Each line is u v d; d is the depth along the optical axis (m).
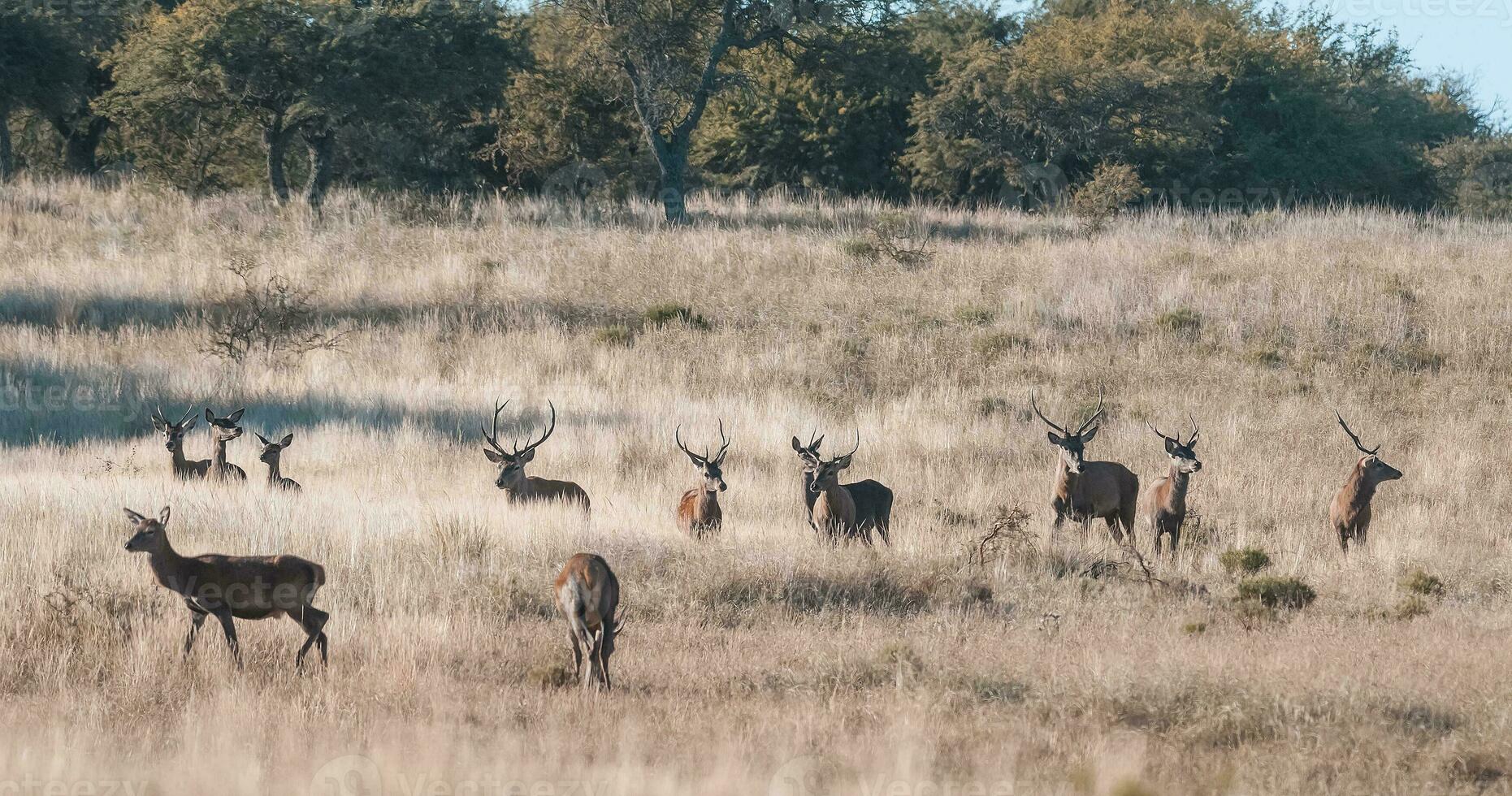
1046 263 34.16
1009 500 18.88
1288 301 30.36
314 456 20.83
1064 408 24.50
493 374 26.67
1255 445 22.41
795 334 29.38
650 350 28.19
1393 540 16.86
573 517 15.72
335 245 35.84
